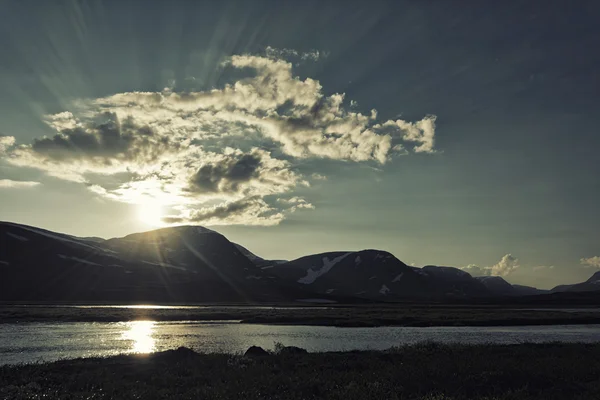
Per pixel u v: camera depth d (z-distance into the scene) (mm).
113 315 95875
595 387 21359
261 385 20688
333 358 31469
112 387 20906
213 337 56625
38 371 25406
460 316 104188
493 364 26516
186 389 20766
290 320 88188
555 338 57969
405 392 20531
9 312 99750
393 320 88562
